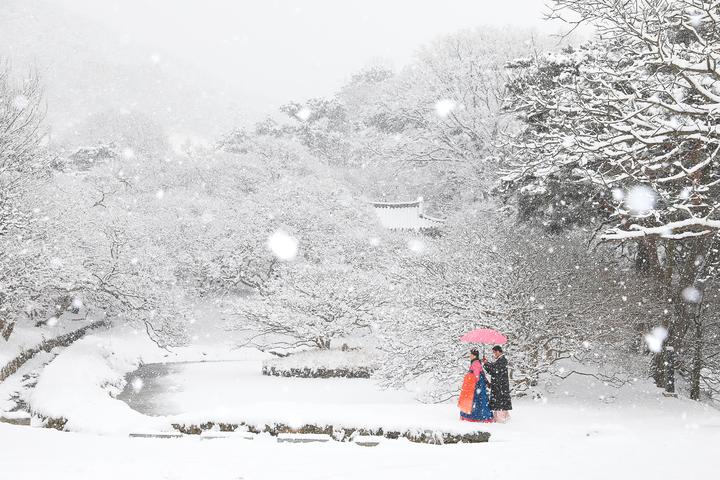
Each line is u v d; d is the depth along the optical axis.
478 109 49.94
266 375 30.25
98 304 32.97
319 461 8.59
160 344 33.31
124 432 12.47
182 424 12.62
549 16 12.02
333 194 51.84
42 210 31.11
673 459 8.32
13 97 22.64
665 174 14.38
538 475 7.24
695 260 20.20
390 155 61.91
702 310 24.39
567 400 18.80
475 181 49.09
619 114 11.73
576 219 20.50
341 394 24.09
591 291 20.67
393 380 20.86
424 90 58.06
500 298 19.94
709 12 10.35
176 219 49.88
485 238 23.91
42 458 8.73
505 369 12.98
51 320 31.08
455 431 11.32
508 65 22.52
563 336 19.42
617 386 20.25
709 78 12.18
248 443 10.82
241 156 63.25
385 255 45.09
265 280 46.44
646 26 10.95
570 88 12.65
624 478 6.95
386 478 7.17
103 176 60.47
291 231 45.44
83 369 24.69
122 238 35.06
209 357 39.53
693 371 23.38
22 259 24.91
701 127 10.17
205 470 7.63
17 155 23.00
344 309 31.52
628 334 20.36
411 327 20.47
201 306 47.69
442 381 20.05
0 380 23.02
